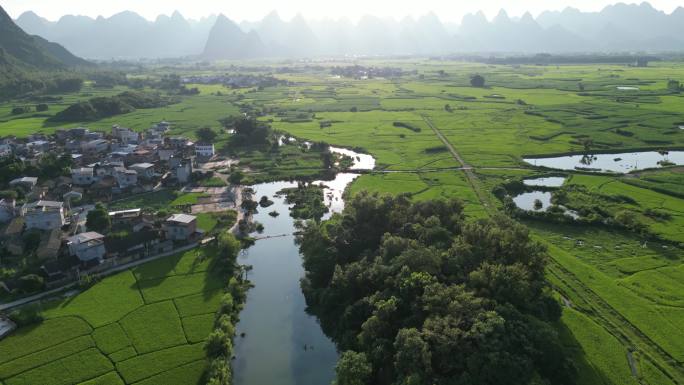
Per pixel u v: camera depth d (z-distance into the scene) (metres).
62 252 115.50
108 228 128.75
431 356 69.25
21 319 88.12
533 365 67.81
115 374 76.50
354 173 190.00
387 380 73.19
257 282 109.81
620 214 132.38
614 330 86.56
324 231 117.25
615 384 72.81
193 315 92.88
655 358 79.25
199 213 146.75
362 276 94.19
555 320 85.19
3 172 169.62
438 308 76.12
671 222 133.50
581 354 79.25
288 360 84.00
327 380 79.25
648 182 166.75
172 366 78.75
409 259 90.06
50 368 77.38
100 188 163.12
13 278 102.19
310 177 184.75
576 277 104.25
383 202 117.56
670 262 111.81
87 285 101.88
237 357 84.25
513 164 192.25
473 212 141.75
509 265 87.69
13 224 130.62
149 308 94.75
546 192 163.25
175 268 110.69
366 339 78.94
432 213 116.69
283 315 97.25
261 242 130.12
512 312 73.81
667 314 90.81
